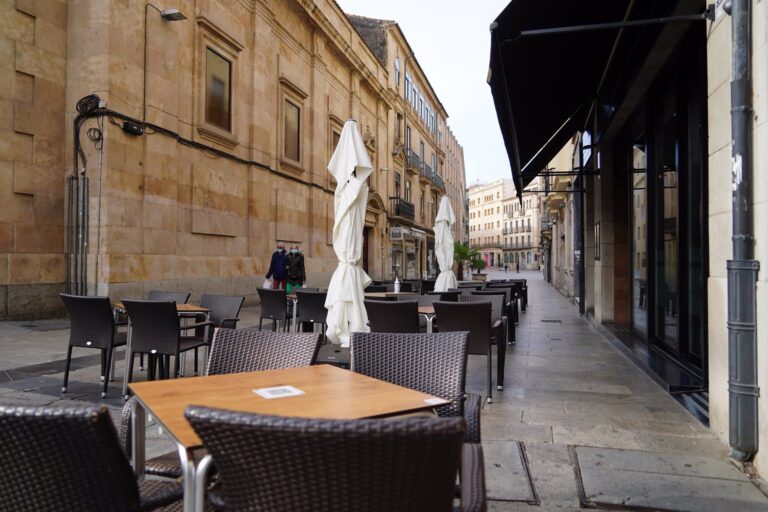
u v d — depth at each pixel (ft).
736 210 10.28
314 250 62.75
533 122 30.07
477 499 5.08
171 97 38.75
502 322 16.97
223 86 45.83
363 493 3.87
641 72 20.70
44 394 15.37
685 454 10.96
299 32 60.13
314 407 5.89
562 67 23.75
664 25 17.07
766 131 9.66
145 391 6.60
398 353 8.52
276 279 40.06
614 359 21.91
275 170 53.83
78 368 19.04
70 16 33.73
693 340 18.47
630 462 10.54
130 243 34.60
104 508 4.33
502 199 336.29
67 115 33.63
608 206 32.32
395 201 96.99
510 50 18.44
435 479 3.94
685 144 19.08
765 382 9.73
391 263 95.50
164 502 5.47
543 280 130.62
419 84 119.75
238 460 3.99
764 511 8.50
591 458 10.75
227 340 8.94
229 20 46.39
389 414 5.73
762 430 9.77
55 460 4.19
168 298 20.92
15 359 20.45
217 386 6.90
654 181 23.76
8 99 30.66
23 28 31.35
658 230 23.32
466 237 242.99
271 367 8.77
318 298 22.29
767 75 9.60
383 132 91.40
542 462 10.57
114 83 33.47
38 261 31.96
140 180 35.65
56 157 33.14
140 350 15.07
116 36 33.68
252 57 50.11
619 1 18.35
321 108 65.72
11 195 30.83
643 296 25.48
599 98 30.17
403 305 16.34
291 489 3.92
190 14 41.16
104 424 4.09
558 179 58.59
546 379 18.12
